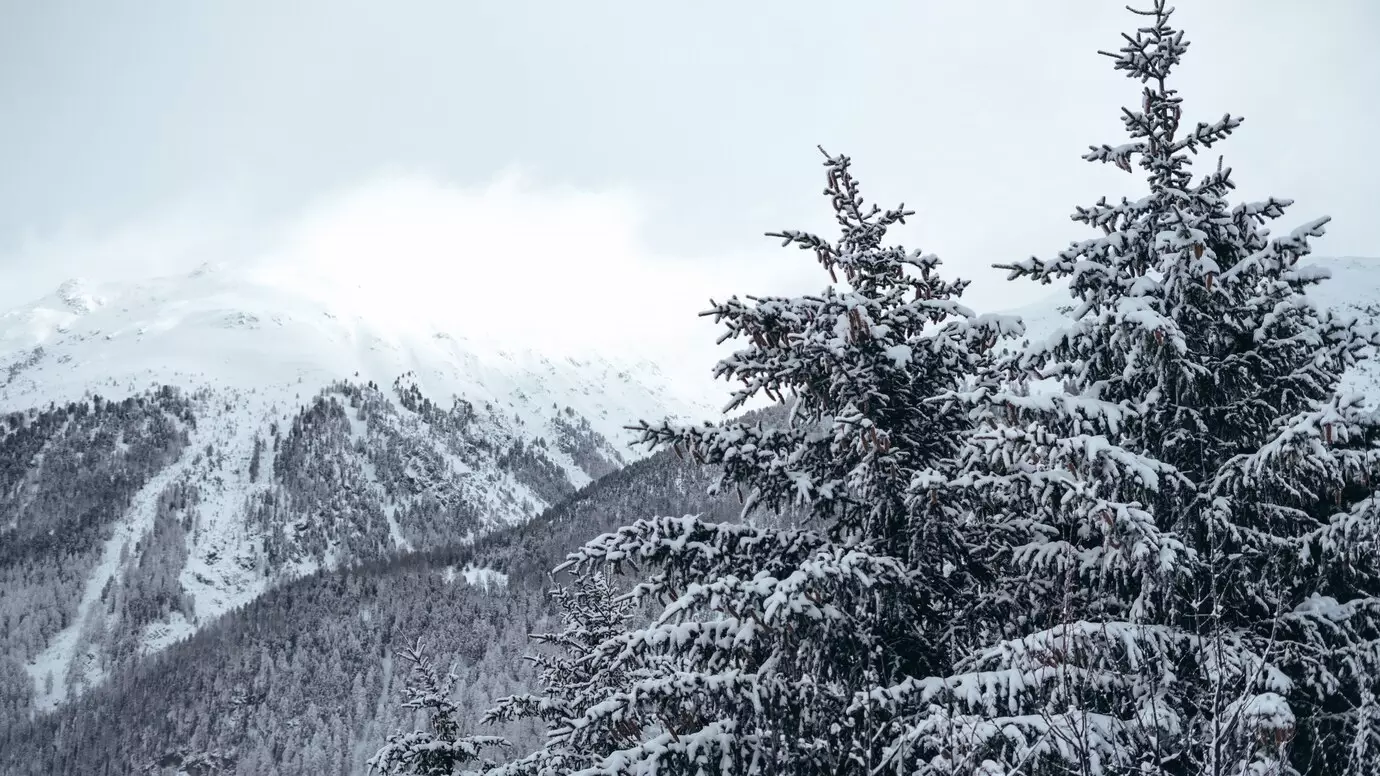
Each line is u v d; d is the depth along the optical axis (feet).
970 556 32.37
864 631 30.04
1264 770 20.93
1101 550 29.45
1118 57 32.96
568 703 54.44
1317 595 29.73
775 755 26.66
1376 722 26.86
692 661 29.71
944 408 30.99
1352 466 27.71
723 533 31.55
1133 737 23.32
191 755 512.63
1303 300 30.42
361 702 496.23
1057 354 32.27
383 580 616.39
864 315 30.50
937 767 23.34
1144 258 32.81
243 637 601.21
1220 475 29.17
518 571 567.59
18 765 588.50
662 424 31.32
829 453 32.65
